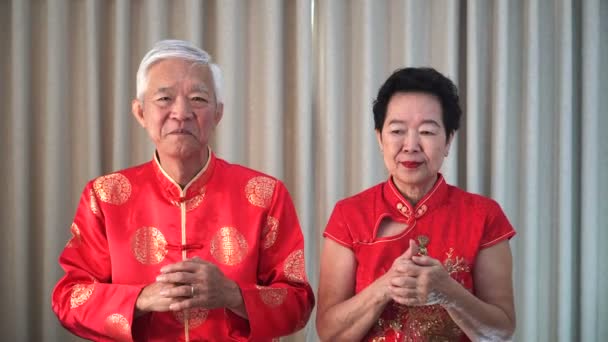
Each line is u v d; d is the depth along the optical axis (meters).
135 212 1.68
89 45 2.57
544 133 2.68
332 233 1.64
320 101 2.68
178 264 1.46
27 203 2.56
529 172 2.60
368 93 2.60
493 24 2.63
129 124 2.61
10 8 2.61
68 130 2.61
